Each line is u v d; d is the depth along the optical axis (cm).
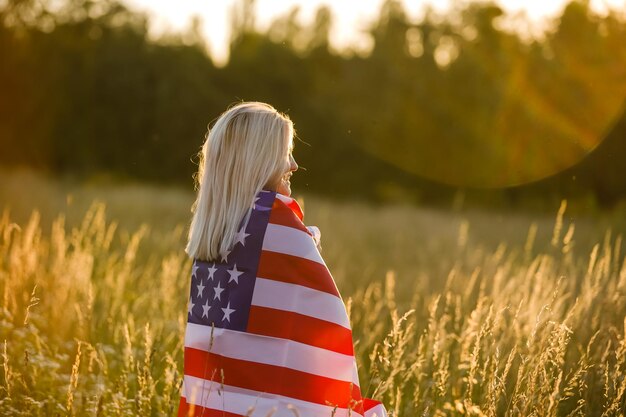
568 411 328
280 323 231
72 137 2761
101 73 2764
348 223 1288
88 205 1219
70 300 462
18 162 2778
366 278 674
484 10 2552
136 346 429
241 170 242
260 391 231
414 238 1110
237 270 236
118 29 2848
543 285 390
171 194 1595
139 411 308
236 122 245
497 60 2431
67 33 2841
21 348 383
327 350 233
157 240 844
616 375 296
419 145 2648
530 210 1961
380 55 2838
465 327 382
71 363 395
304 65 2922
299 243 234
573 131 2014
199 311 243
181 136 2733
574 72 2056
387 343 315
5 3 2770
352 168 2784
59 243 543
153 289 552
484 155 2362
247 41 2967
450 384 344
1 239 589
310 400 230
